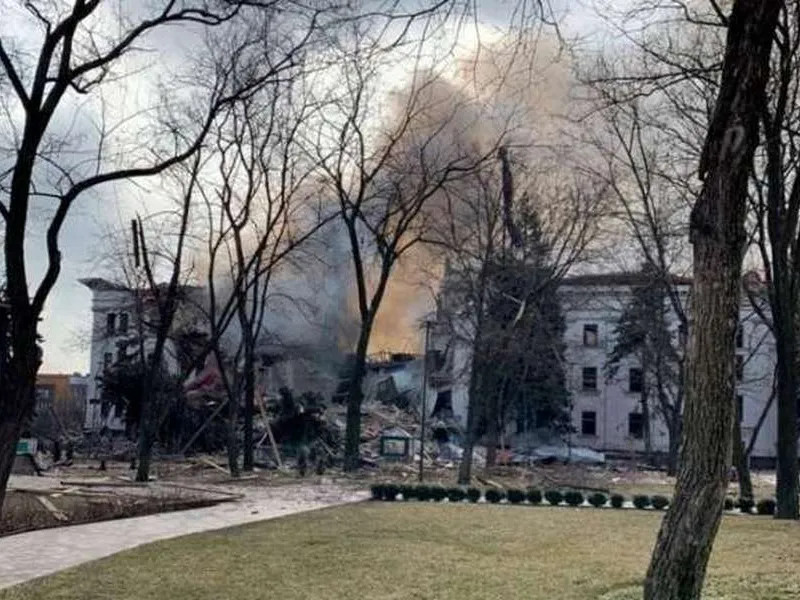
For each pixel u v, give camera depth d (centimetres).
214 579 1127
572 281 5588
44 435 4838
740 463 2402
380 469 3700
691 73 1538
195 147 1856
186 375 3481
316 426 4500
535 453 5094
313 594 1033
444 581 1109
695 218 680
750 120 668
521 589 1052
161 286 4478
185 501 2145
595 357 6384
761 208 2067
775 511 2027
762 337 5031
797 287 1980
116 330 5744
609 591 1030
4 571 1194
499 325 3647
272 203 3647
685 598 655
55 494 2306
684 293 4266
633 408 6281
